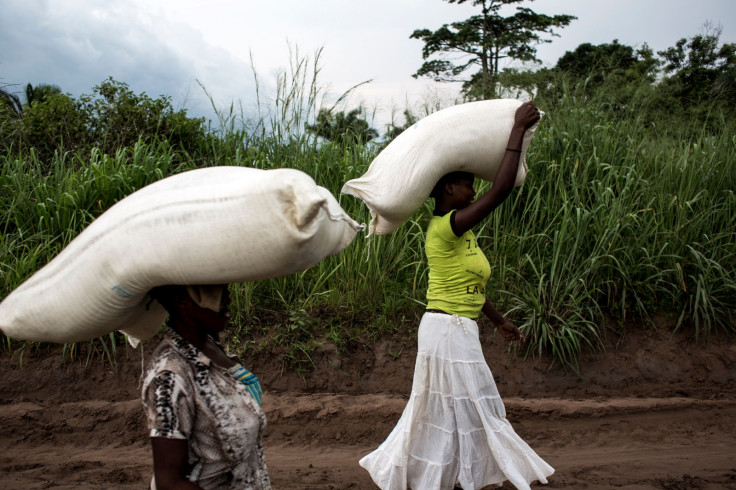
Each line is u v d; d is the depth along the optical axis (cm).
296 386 470
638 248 526
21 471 378
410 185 300
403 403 443
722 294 527
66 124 656
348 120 673
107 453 409
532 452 307
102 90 697
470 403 307
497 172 313
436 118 305
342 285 524
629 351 501
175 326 173
